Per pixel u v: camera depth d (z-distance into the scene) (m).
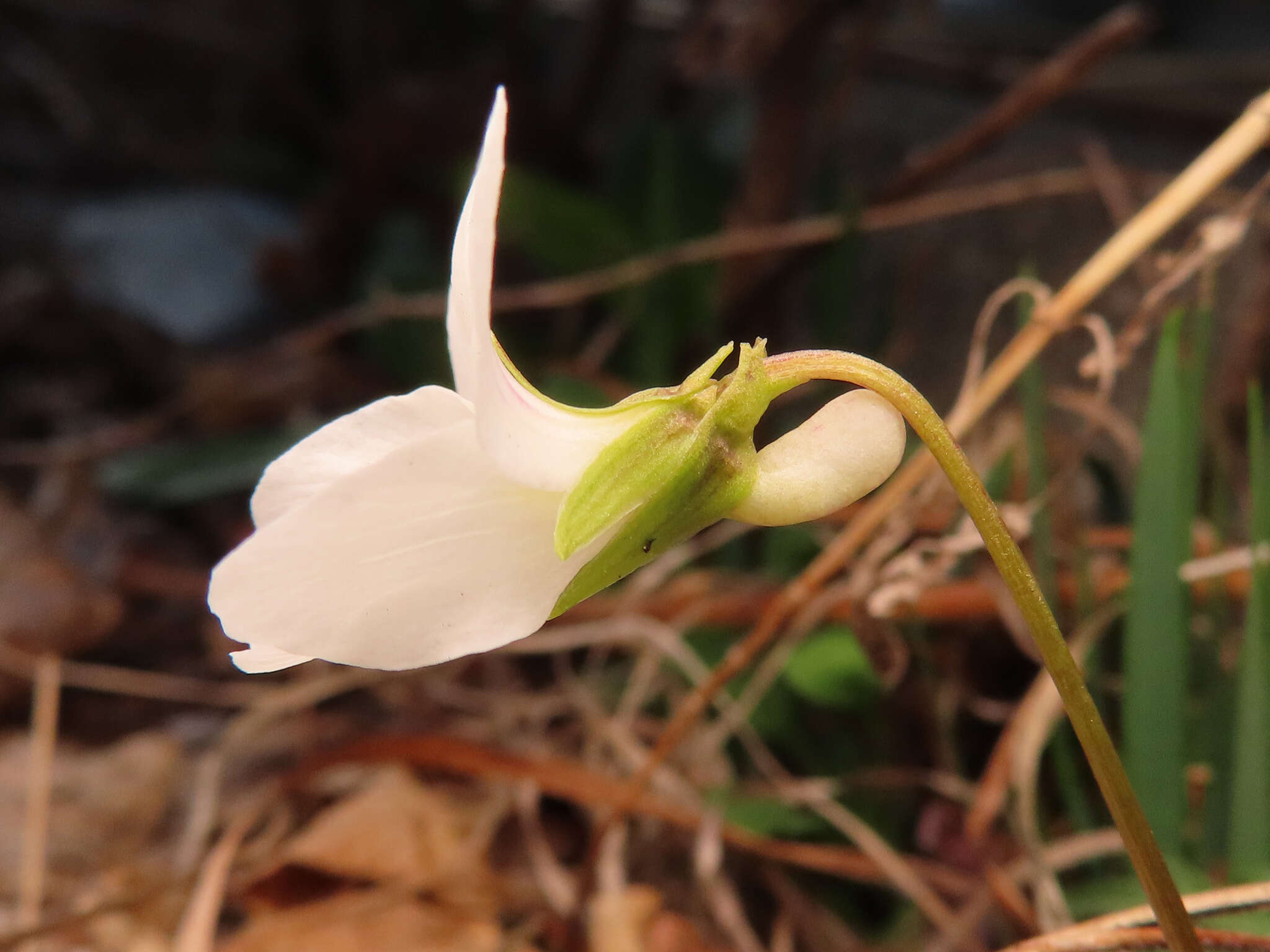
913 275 0.12
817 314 0.10
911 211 0.09
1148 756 0.05
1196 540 0.07
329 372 0.15
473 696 0.08
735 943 0.06
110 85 0.24
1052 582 0.06
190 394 0.15
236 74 0.23
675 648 0.07
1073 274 0.12
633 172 0.12
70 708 0.10
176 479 0.12
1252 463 0.05
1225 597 0.06
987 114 0.09
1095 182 0.08
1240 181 0.11
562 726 0.09
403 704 0.09
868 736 0.07
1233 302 0.10
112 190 0.24
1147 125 0.14
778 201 0.11
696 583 0.08
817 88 0.11
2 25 0.23
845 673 0.07
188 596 0.11
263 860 0.07
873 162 0.15
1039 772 0.07
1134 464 0.09
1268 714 0.05
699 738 0.08
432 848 0.07
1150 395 0.05
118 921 0.07
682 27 0.15
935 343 0.12
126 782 0.08
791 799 0.07
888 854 0.06
